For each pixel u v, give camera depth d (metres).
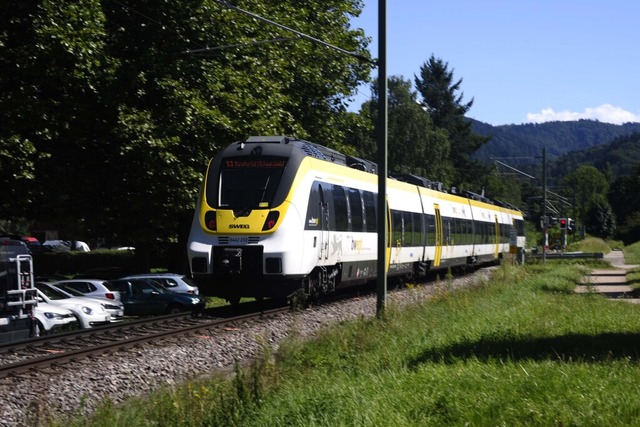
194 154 29.30
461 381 9.97
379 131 18.66
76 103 28.12
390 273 29.27
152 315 26.73
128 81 28.19
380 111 18.62
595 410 8.48
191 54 29.94
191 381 11.27
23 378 12.37
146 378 12.95
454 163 108.75
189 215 32.94
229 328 18.30
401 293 25.22
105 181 31.19
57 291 23.06
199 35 30.14
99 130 29.56
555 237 73.88
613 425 8.00
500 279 30.23
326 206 22.56
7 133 26.00
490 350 12.74
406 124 86.00
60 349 15.94
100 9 27.55
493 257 51.81
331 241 22.91
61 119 28.11
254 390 9.90
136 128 27.83
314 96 37.81
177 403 9.25
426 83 112.06
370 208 26.86
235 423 8.80
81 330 18.08
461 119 111.00
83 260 56.06
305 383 10.39
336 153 25.80
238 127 29.66
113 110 28.56
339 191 23.86
